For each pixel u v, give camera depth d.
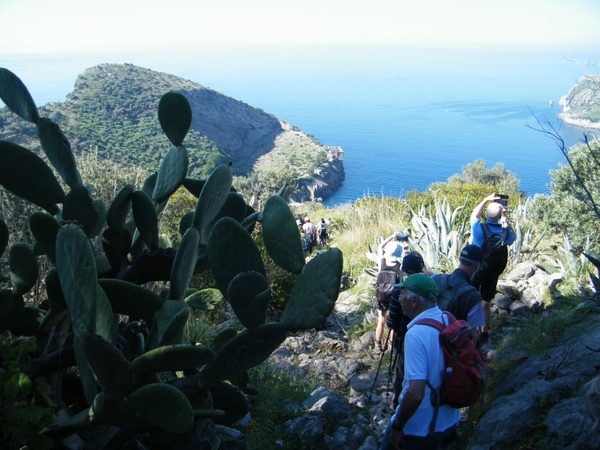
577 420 3.27
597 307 5.14
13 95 2.88
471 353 2.81
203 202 2.88
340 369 5.55
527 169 167.25
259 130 171.62
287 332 2.47
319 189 137.75
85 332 1.94
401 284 2.97
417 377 2.74
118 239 3.04
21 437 2.17
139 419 2.29
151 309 2.67
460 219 10.19
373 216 12.42
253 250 2.65
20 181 2.89
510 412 3.67
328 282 2.40
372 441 3.85
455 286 3.77
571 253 6.68
